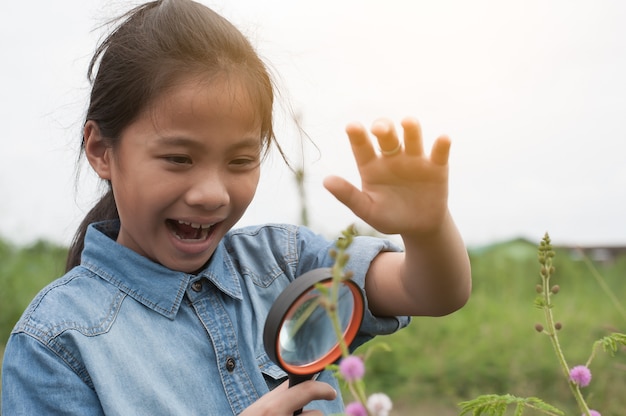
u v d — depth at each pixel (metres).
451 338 5.57
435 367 5.09
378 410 0.96
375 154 1.33
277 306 1.11
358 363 0.95
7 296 6.04
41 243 6.70
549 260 1.27
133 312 1.61
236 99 1.52
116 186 1.62
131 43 1.60
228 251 1.83
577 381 1.23
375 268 1.70
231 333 1.67
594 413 1.22
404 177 1.33
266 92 1.64
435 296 1.57
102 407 1.53
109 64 1.62
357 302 1.19
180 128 1.50
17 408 1.54
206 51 1.56
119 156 1.59
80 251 1.93
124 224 1.63
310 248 1.87
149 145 1.52
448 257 1.50
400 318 1.75
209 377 1.61
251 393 1.63
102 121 1.62
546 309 1.26
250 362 1.66
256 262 1.82
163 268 1.64
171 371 1.58
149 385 1.55
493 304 6.45
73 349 1.55
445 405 4.77
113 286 1.63
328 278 1.11
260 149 1.62
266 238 1.88
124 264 1.65
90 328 1.57
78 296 1.61
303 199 3.29
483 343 5.32
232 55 1.59
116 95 1.58
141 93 1.53
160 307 1.63
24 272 6.34
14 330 1.60
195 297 1.67
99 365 1.54
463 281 1.56
